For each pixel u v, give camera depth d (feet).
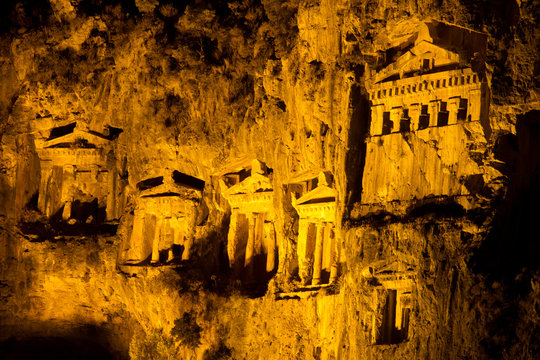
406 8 190.60
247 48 225.97
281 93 219.00
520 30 176.86
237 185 227.81
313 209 210.79
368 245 189.47
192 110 232.94
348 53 201.26
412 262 183.83
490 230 175.94
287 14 219.82
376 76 195.52
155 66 235.81
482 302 171.22
